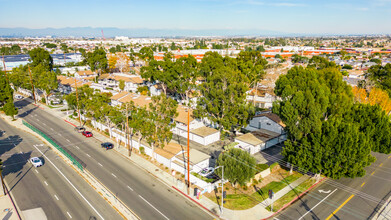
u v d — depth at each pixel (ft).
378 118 129.90
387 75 248.93
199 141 178.29
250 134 176.24
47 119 233.55
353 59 598.34
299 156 121.49
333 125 119.14
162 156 145.28
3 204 107.96
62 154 160.45
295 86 155.94
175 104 151.53
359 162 110.73
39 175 133.39
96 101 185.78
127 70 460.96
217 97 177.27
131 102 172.24
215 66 259.60
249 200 111.55
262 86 285.23
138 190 120.47
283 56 621.72
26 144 176.65
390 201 111.34
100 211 104.47
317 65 294.66
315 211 104.32
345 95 142.72
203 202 110.93
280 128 178.29
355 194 117.08
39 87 279.49
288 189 120.16
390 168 143.95
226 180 121.29
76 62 563.07
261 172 130.00
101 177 131.95
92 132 200.85
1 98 234.79
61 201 110.83
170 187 123.85
